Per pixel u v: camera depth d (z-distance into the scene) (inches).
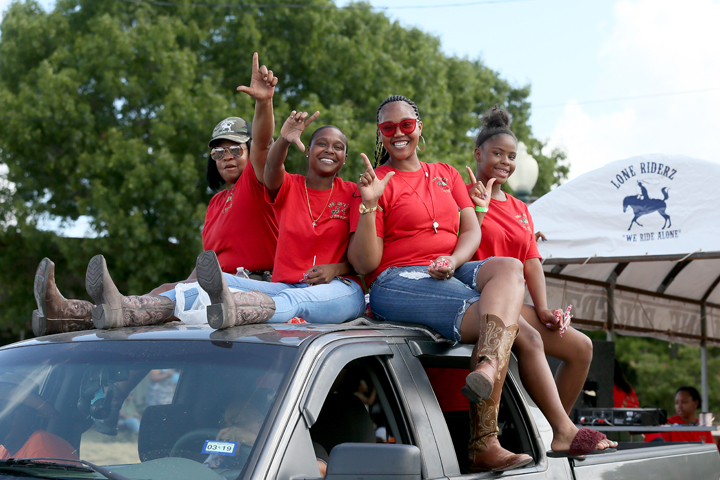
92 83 668.7
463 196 151.4
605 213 315.0
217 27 698.2
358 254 138.0
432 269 126.9
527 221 175.9
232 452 85.0
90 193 665.0
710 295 433.4
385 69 711.1
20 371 106.7
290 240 148.4
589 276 375.2
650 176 307.0
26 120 644.1
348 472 80.7
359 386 133.8
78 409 99.6
